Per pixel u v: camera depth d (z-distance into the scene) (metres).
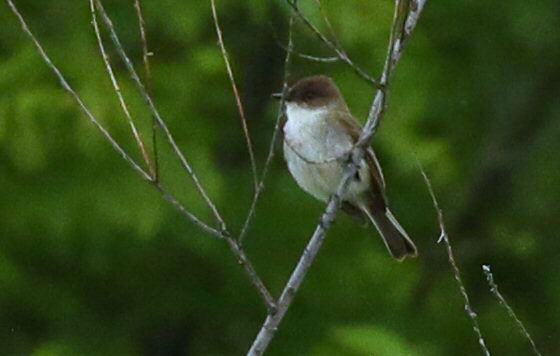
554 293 17.89
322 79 11.30
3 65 14.64
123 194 14.91
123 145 14.32
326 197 11.26
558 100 18.45
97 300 16.80
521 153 18.36
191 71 15.47
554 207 18.23
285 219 16.45
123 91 14.45
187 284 16.88
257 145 16.47
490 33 17.94
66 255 16.28
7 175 15.38
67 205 15.15
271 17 15.35
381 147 15.80
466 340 17.36
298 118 11.19
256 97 16.45
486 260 17.88
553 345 17.62
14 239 15.99
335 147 11.09
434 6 17.72
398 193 17.06
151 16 15.38
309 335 16.55
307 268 8.95
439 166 16.03
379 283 16.67
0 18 15.39
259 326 16.98
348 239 16.64
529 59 18.30
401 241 11.10
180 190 14.48
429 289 17.39
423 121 16.81
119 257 16.45
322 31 14.24
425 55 16.67
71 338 16.55
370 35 15.08
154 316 16.91
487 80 18.16
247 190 16.41
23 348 16.55
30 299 16.47
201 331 17.09
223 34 15.98
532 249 17.73
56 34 15.12
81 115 14.22
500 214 18.14
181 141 14.98
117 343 16.67
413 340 16.78
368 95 15.12
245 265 8.72
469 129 18.17
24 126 14.34
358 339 13.87
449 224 17.77
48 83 14.46
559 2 18.05
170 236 16.11
